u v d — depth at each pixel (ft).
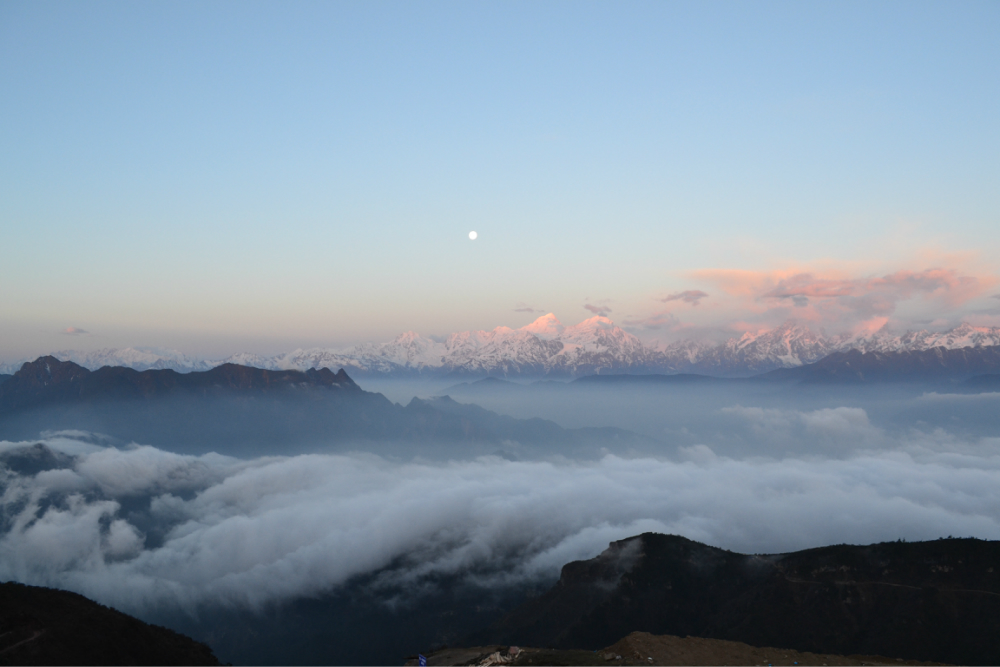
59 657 147.33
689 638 172.96
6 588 167.22
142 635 170.50
